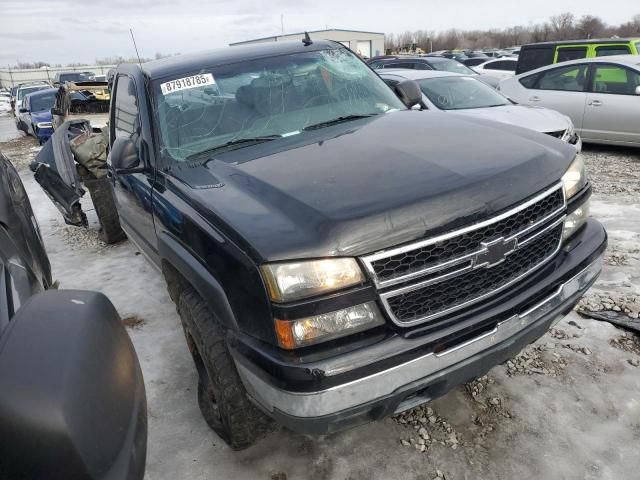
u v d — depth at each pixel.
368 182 1.90
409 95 3.56
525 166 2.01
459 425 2.43
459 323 1.80
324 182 1.94
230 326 1.88
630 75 7.37
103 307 1.06
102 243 5.69
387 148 2.25
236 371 2.07
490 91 7.28
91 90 8.90
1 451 0.81
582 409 2.46
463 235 1.78
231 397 2.07
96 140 5.32
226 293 1.85
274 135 2.80
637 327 3.02
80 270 4.92
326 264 1.63
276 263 1.63
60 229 6.40
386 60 14.12
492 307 1.88
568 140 6.24
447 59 12.68
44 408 0.81
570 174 2.23
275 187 1.96
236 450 2.32
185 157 2.65
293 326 1.64
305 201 1.81
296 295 1.63
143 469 0.97
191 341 2.44
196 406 2.74
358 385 1.65
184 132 2.78
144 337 3.50
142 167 2.79
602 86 7.65
